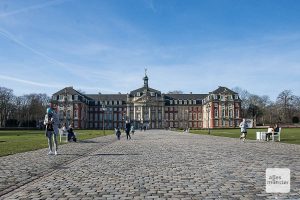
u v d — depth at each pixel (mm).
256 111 172125
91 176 13117
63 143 35969
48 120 21953
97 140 44000
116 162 17766
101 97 186875
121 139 48469
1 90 136125
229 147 29234
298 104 159875
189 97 186625
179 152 24016
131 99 184125
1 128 114688
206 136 60000
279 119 157875
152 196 9594
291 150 25234
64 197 9516
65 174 13617
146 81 188250
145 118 183125
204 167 15539
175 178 12562
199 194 9828
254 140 42938
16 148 26516
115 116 183875
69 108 164125
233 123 164000
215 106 164500
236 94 165625
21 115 146375
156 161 18156
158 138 52312
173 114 184625
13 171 14359
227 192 10047
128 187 10914
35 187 10945
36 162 17625
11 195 9773
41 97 166125
